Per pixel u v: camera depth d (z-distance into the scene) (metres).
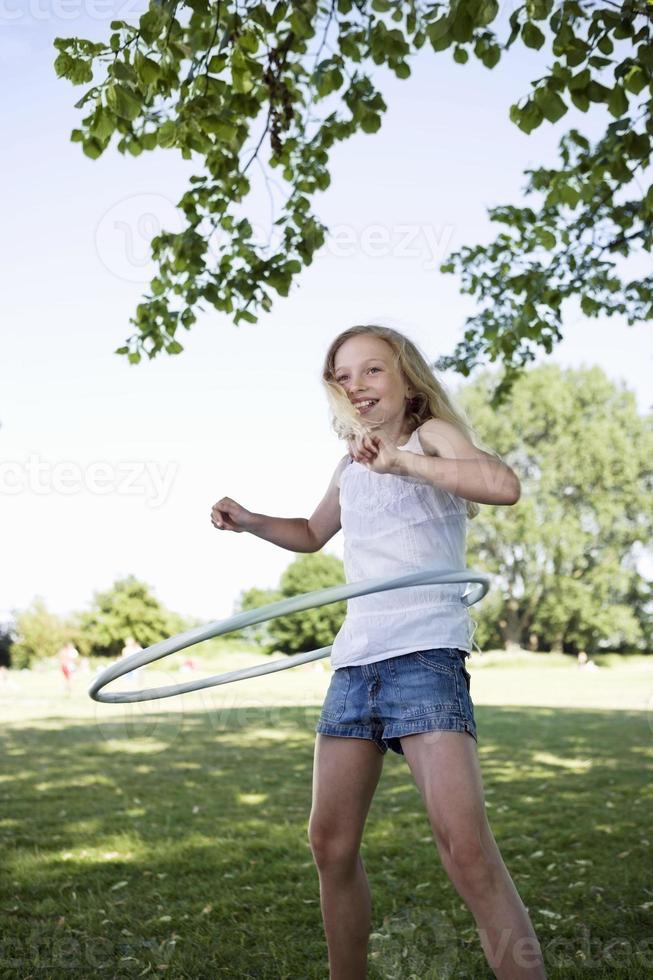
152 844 4.90
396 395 2.38
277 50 3.42
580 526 45.56
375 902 3.59
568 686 26.00
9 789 7.08
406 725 2.07
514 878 4.04
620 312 5.84
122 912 3.55
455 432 2.25
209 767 8.45
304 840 4.96
